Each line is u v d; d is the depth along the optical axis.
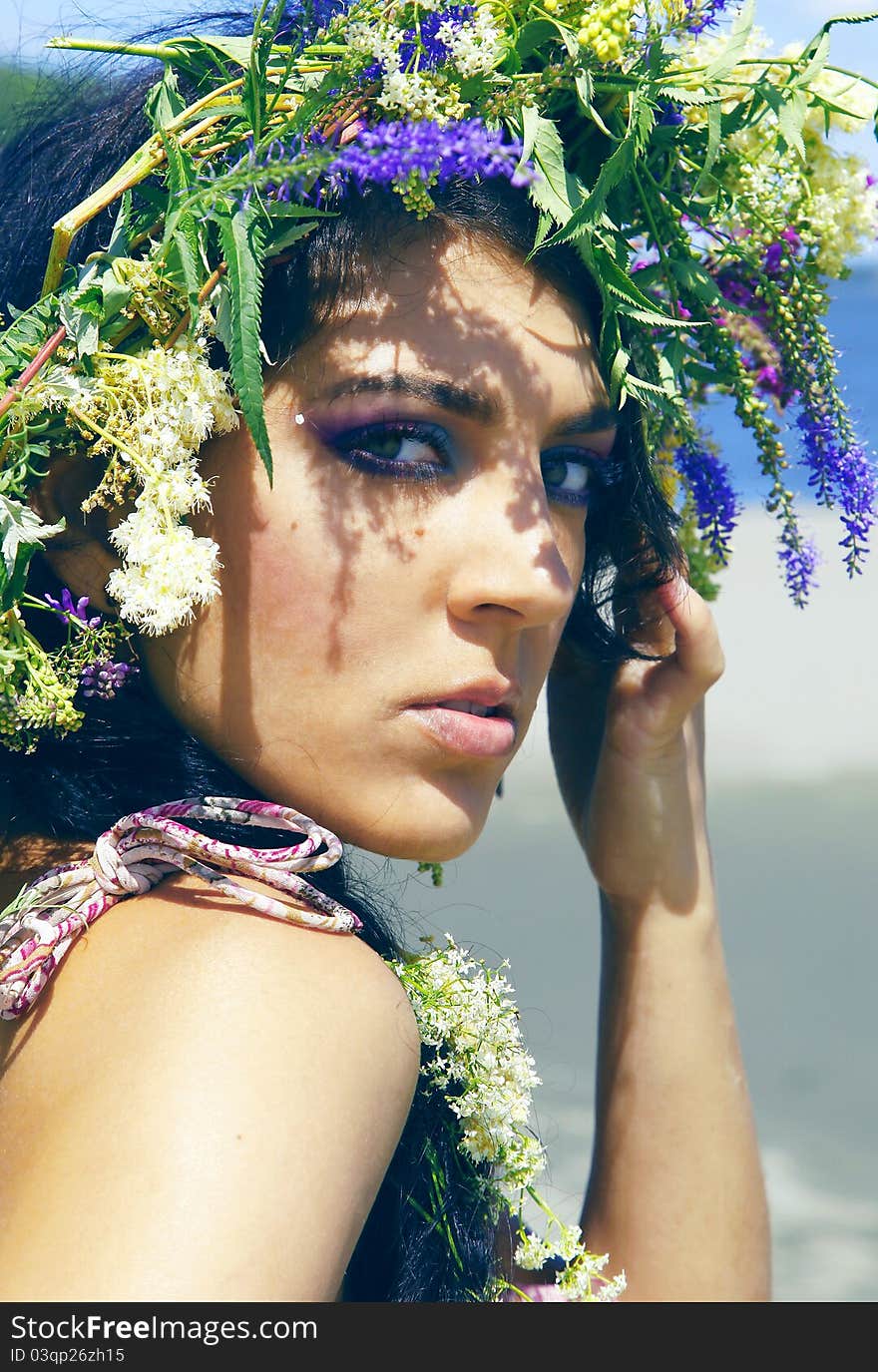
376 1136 0.94
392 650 1.24
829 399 1.62
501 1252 1.67
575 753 1.97
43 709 1.17
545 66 1.34
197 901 1.06
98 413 1.18
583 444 1.40
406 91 1.18
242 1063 0.89
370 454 1.24
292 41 1.36
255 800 1.25
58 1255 0.80
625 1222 1.80
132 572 1.15
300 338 1.23
